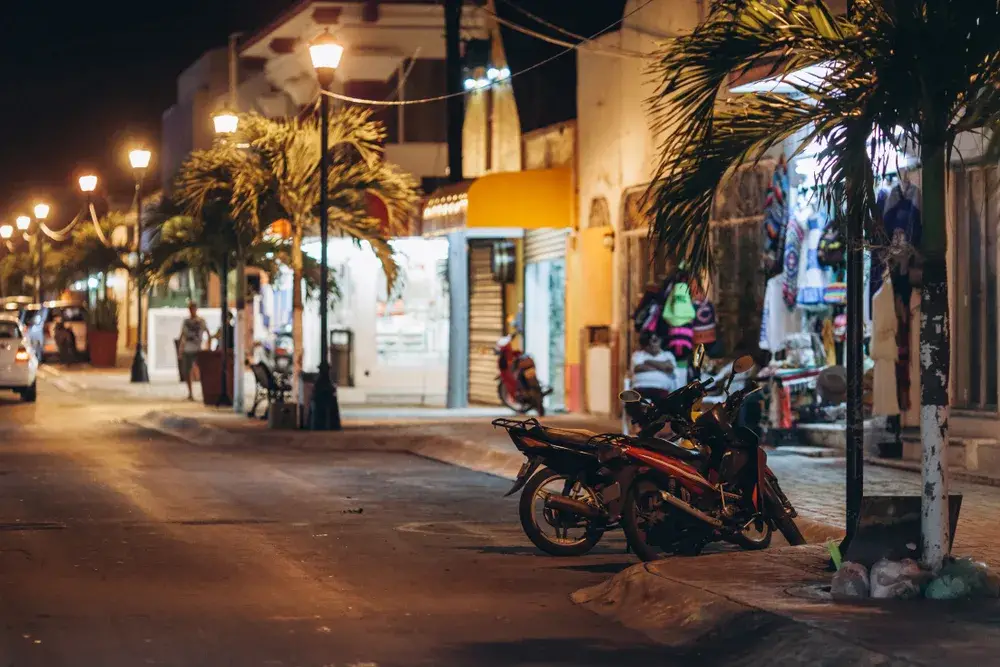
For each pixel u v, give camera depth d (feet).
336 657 31.50
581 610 37.70
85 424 107.24
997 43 35.96
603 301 98.07
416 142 152.35
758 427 72.59
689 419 46.34
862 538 36.60
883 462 65.21
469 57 122.72
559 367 109.29
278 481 67.77
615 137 95.76
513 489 46.06
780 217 72.43
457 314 115.03
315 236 106.42
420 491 64.08
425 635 34.06
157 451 84.28
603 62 97.40
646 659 31.86
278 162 93.45
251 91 182.80
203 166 97.35
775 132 41.14
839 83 39.65
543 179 101.96
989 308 64.13
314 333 132.36
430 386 129.80
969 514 50.67
